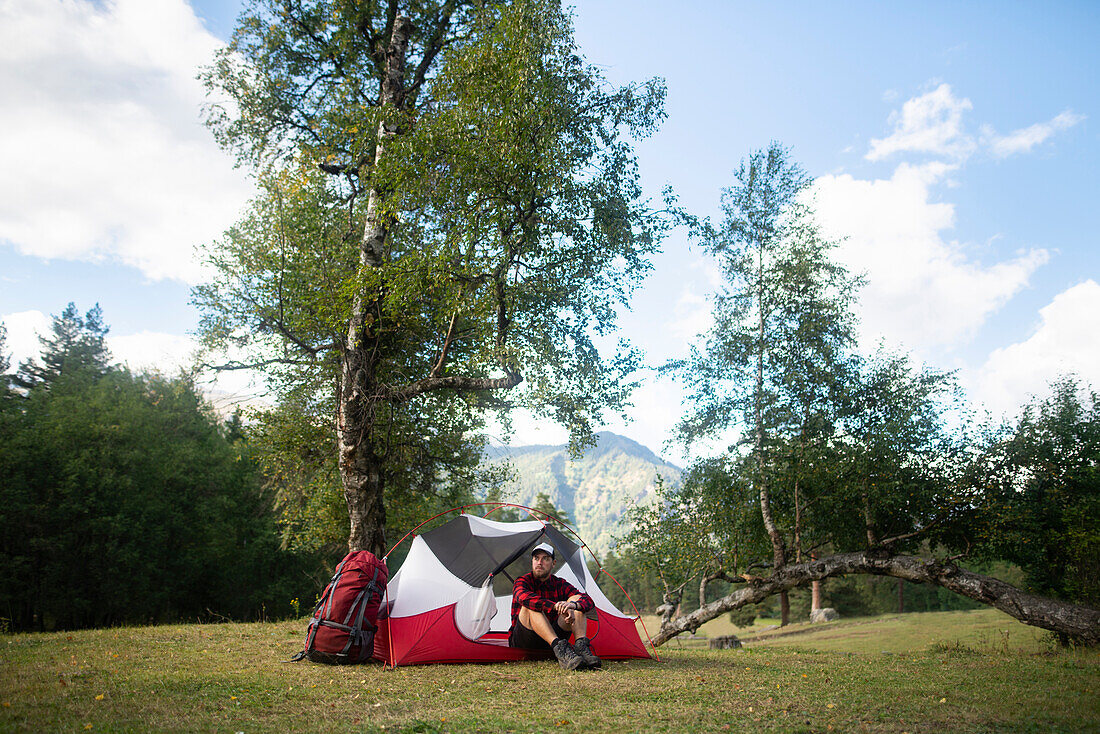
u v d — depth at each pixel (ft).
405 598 22.81
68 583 101.71
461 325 47.98
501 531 25.79
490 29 41.06
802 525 57.00
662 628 56.44
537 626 21.47
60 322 184.55
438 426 56.49
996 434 51.16
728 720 13.71
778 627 143.95
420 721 13.43
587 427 40.47
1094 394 51.83
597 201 39.40
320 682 17.98
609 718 13.87
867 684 18.84
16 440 99.14
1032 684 19.13
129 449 106.83
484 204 38.40
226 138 50.01
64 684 16.60
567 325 41.78
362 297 41.01
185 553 113.50
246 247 51.98
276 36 48.34
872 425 53.21
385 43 47.80
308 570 130.62
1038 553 50.90
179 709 14.06
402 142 37.96
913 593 183.93
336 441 53.21
